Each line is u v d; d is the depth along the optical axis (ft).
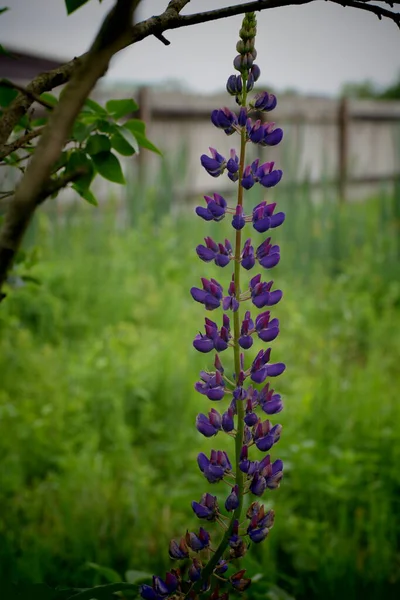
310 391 15.65
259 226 4.54
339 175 36.76
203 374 4.59
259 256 4.55
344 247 27.25
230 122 4.48
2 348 16.46
